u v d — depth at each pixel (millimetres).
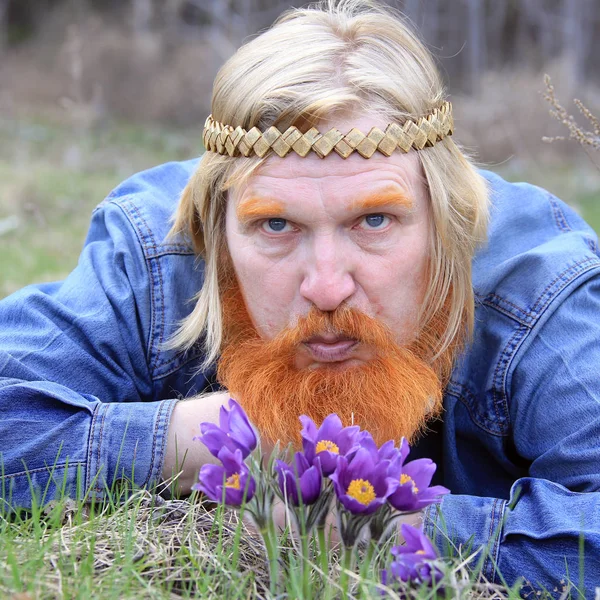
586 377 1765
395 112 1669
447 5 16484
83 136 11680
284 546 1555
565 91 11375
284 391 1709
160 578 1460
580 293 1892
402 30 1837
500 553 1569
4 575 1397
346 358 1709
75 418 1746
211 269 1890
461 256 1823
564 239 2037
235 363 1810
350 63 1686
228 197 1772
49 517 1677
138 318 2010
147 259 2035
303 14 1919
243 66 1721
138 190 2270
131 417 1749
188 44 15445
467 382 1960
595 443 1699
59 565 1441
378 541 1362
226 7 15578
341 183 1611
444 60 16203
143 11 15977
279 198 1627
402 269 1698
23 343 1896
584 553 1514
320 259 1637
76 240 5500
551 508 1580
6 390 1741
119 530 1591
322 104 1597
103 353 1939
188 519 1646
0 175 7812
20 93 14125
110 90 13805
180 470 1754
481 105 11391
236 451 1317
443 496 1659
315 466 1322
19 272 4496
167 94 13891
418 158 1717
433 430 2020
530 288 1906
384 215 1665
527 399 1839
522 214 2145
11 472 1721
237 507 1320
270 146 1625
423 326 1825
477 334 1962
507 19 17062
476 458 2061
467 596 1457
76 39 6480
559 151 10742
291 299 1694
